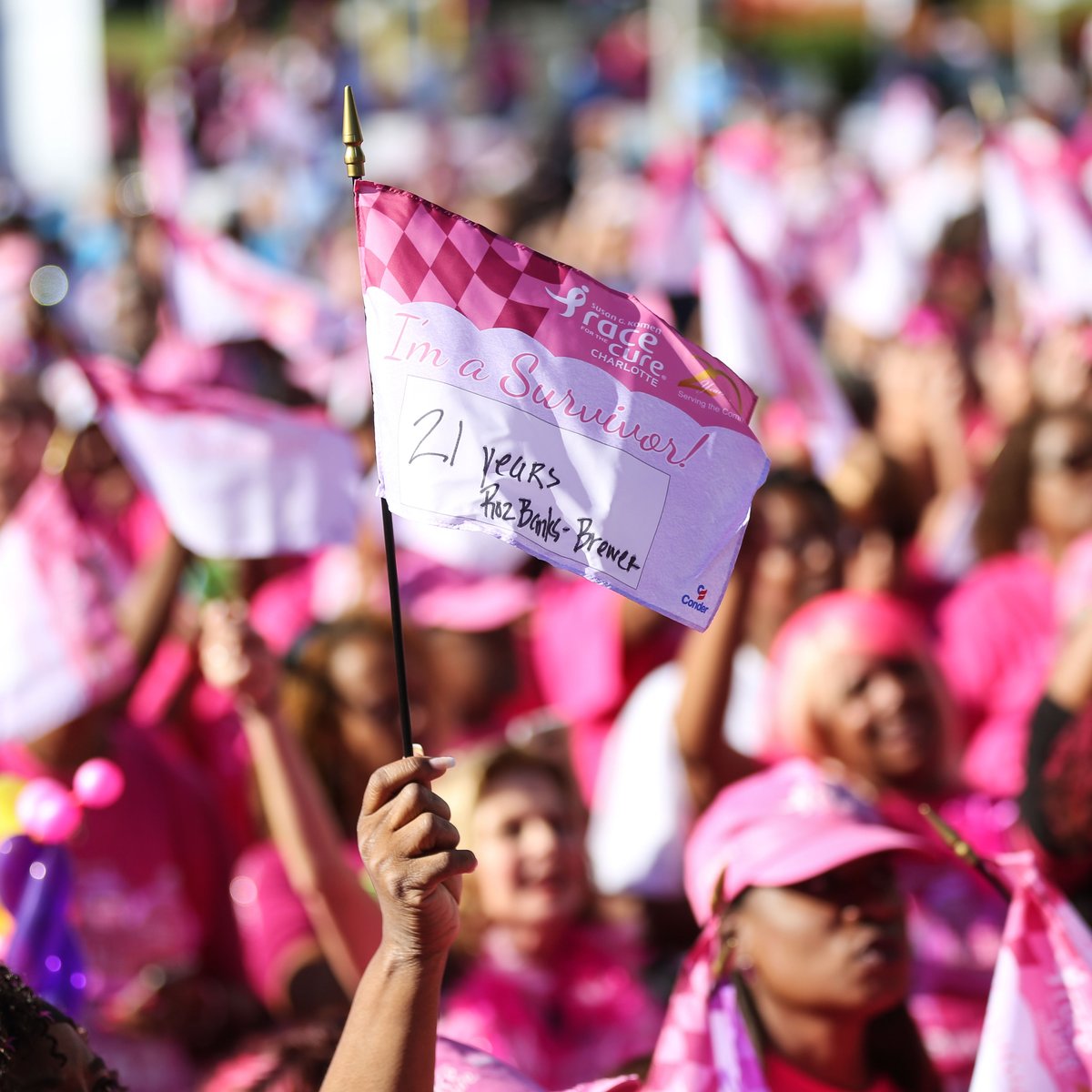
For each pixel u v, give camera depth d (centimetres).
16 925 719
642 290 2128
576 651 1277
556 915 964
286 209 3697
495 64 5675
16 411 1392
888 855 779
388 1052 519
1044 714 855
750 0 6009
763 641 1257
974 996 955
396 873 521
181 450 1136
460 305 575
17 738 1078
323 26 5062
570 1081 942
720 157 3322
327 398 1781
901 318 2355
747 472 574
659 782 1133
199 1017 1066
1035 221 2052
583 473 568
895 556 1512
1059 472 1347
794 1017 762
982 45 5234
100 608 1116
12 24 4312
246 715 885
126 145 4469
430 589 1338
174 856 1100
